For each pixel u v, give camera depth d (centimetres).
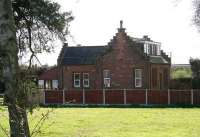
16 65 1030
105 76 6106
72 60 6334
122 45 6003
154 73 6000
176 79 6538
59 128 2797
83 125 3053
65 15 4784
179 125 3055
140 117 3662
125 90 5397
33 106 1032
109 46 6072
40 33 4609
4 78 1021
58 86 6369
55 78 6538
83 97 5506
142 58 5891
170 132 2684
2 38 1019
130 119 3497
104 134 2566
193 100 5209
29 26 4397
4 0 1019
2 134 1777
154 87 5984
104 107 5056
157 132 2686
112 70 6053
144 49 6022
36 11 4409
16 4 4291
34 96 1044
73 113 4100
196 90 5206
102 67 6103
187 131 2731
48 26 4616
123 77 6000
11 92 1015
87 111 4375
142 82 5891
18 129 998
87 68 6194
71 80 6291
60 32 4747
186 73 7794
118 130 2778
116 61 6025
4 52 1022
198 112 4166
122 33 5997
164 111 4316
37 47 4397
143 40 6222
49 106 5209
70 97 5528
